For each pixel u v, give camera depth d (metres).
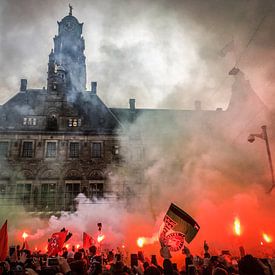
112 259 10.94
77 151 34.56
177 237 8.99
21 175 32.69
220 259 8.50
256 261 3.89
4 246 10.08
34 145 33.94
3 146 33.50
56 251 12.77
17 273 6.48
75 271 5.50
